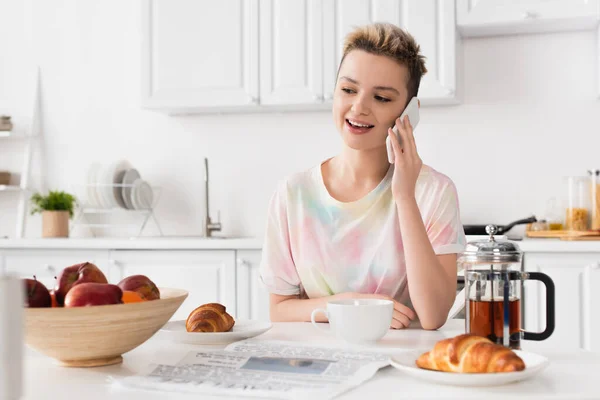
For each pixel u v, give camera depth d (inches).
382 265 58.4
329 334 45.9
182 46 124.9
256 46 122.3
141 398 30.0
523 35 125.2
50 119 145.6
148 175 141.9
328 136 134.7
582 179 118.8
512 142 126.3
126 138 142.9
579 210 118.3
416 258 51.3
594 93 123.2
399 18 116.5
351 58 54.6
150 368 35.5
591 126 123.5
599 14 110.4
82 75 144.6
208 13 123.8
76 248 119.3
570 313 101.9
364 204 58.5
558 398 28.9
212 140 139.6
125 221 142.6
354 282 59.2
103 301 34.9
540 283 102.5
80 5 144.6
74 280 38.3
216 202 139.3
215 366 35.4
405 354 35.3
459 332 48.0
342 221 59.1
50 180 145.5
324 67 119.4
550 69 124.6
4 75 147.3
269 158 137.2
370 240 58.7
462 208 128.0
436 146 129.0
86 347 34.9
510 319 39.1
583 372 33.9
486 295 39.5
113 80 143.4
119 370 35.6
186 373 34.1
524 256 103.4
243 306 113.9
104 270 118.1
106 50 143.8
